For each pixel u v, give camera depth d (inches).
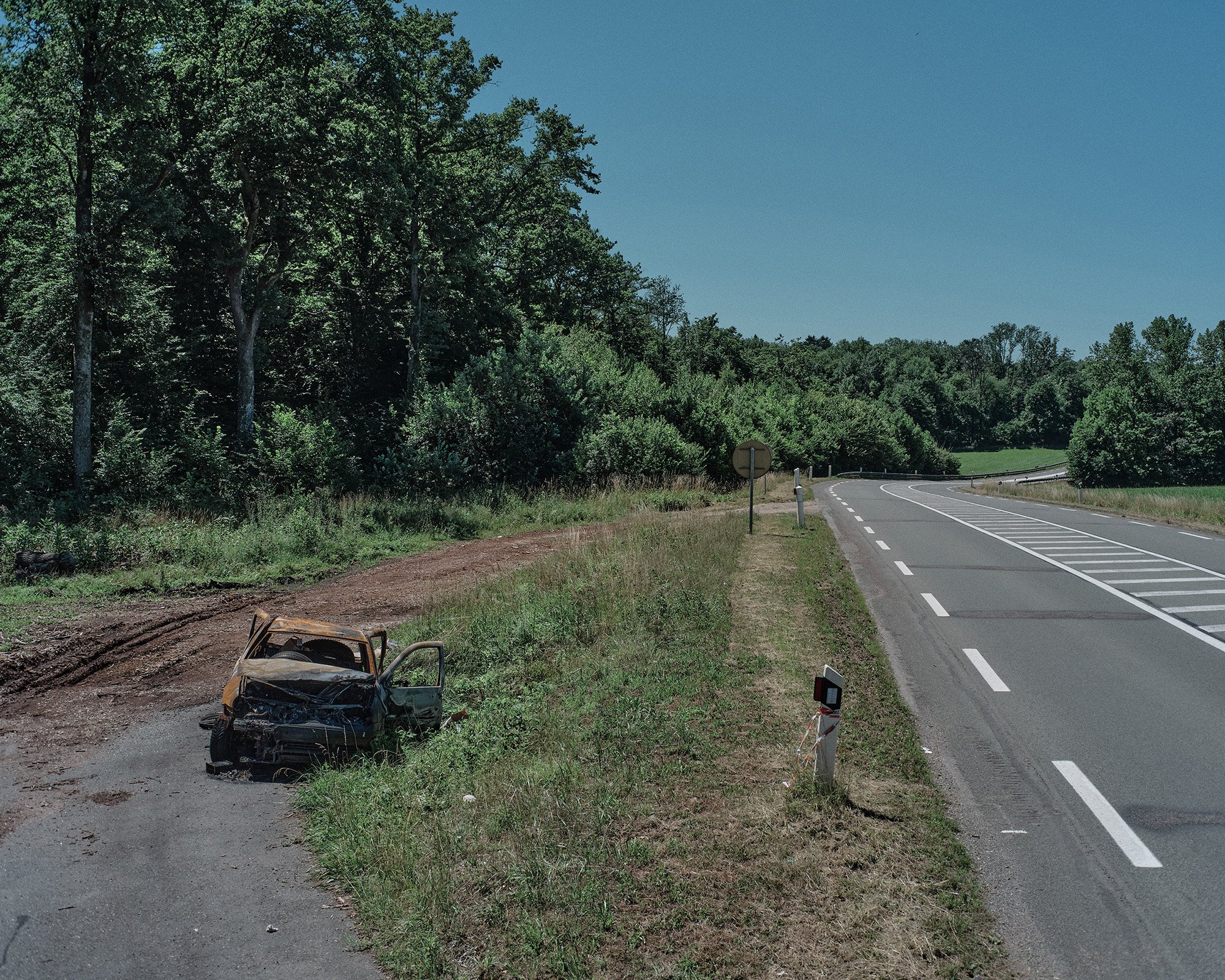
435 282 1796.3
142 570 703.7
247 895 217.3
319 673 323.0
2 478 999.0
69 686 409.4
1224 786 276.4
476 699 383.9
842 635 459.8
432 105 1615.4
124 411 1107.3
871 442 3909.9
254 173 1251.2
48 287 1066.1
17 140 1018.1
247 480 1146.7
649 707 341.7
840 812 253.0
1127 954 190.1
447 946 191.8
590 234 2481.5
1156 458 4126.5
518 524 1095.0
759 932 196.1
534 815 249.1
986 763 299.7
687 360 3700.8
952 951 190.5
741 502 1412.4
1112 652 444.1
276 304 1350.9
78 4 940.6
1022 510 1378.0
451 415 1375.5
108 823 259.6
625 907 205.5
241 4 1202.0
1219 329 4670.3
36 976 177.8
